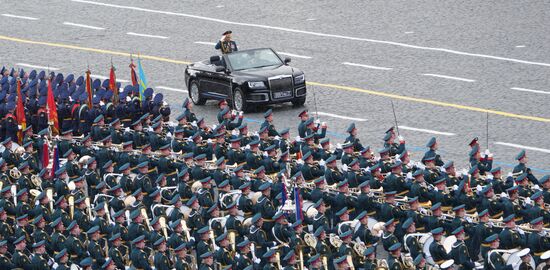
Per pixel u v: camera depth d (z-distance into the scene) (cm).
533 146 6334
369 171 5381
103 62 8219
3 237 5025
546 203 5181
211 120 7106
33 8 9469
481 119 6788
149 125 6306
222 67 7294
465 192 5131
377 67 7819
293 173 5588
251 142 5697
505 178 5847
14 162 5959
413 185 5203
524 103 6994
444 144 6438
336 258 4622
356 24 8688
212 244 4769
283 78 7138
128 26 8950
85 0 9631
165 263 4600
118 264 4678
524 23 8406
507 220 4728
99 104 6569
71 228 4812
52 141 6291
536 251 4694
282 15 8994
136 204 5103
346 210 4847
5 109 6600
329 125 6856
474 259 4984
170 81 7825
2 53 8512
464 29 8394
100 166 5950
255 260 4584
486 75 7525
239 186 5416
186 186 5312
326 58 8062
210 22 8944
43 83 6969
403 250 4847
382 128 6744
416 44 8194
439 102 7112
